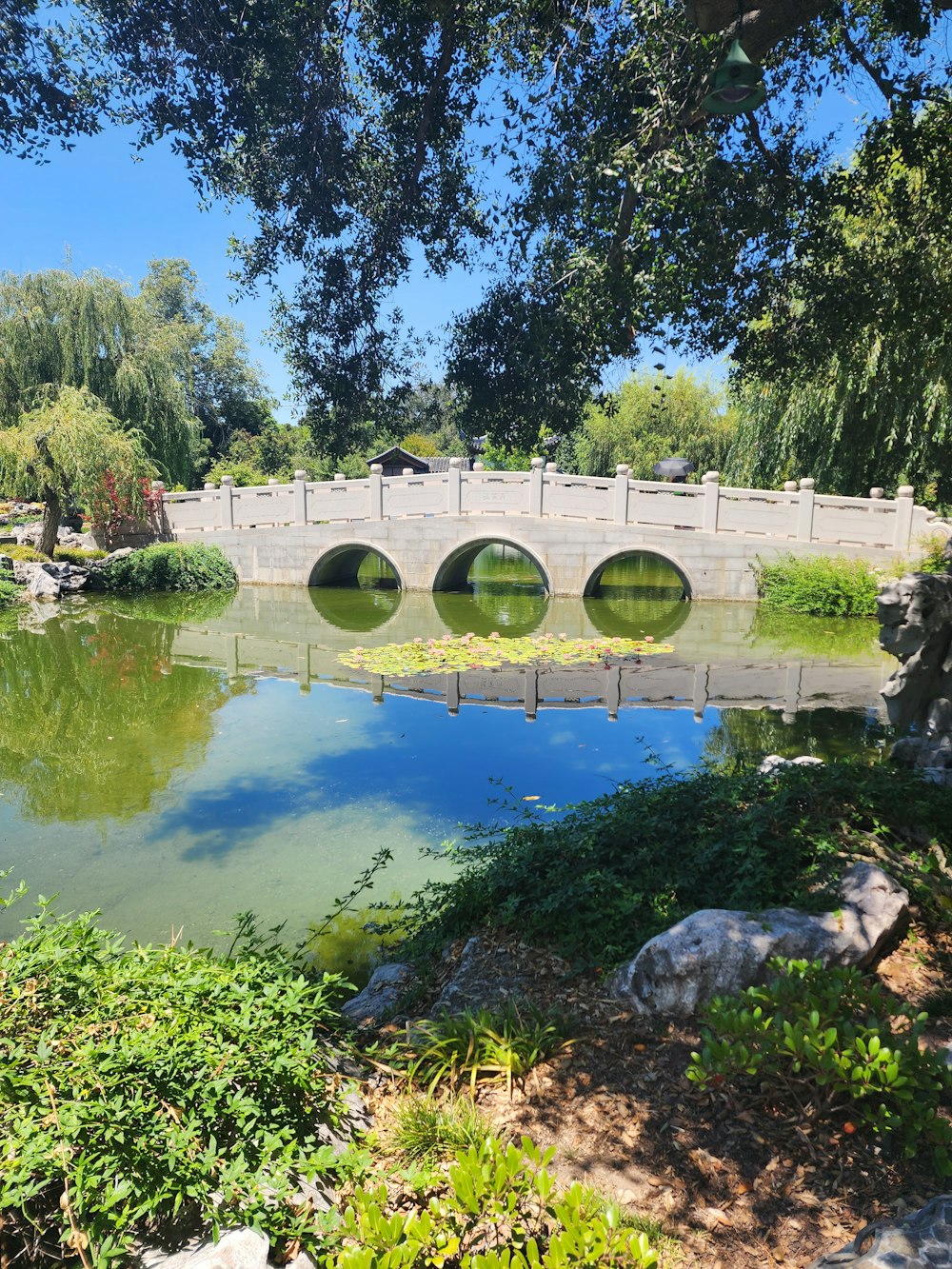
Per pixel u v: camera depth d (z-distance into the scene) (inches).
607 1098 109.5
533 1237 81.5
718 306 227.0
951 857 163.8
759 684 415.8
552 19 209.3
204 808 261.4
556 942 153.9
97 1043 83.7
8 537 899.4
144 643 550.6
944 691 243.9
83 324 905.5
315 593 805.9
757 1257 83.3
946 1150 88.0
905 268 237.3
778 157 232.8
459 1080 115.9
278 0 218.7
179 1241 74.2
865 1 214.1
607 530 739.4
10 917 194.4
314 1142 91.0
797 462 766.5
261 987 107.1
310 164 253.1
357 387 287.7
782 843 160.1
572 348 221.0
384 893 205.0
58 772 299.0
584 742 325.4
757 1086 106.3
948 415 634.8
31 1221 68.9
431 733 339.9
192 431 1051.3
